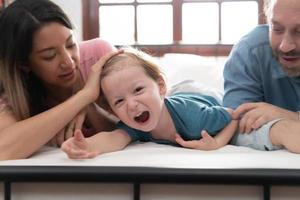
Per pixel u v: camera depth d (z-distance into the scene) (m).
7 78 1.06
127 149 0.94
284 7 0.99
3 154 0.88
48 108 1.18
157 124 1.03
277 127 0.92
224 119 1.04
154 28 2.51
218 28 2.46
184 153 0.85
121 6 2.51
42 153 0.93
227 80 1.27
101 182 0.69
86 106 1.05
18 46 1.03
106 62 1.07
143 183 0.69
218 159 0.76
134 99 0.98
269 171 0.66
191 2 2.47
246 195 0.70
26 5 1.04
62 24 1.04
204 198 0.70
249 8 2.43
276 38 1.05
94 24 2.53
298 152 0.85
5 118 1.01
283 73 1.19
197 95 1.23
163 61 2.13
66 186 0.72
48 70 1.05
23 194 0.73
